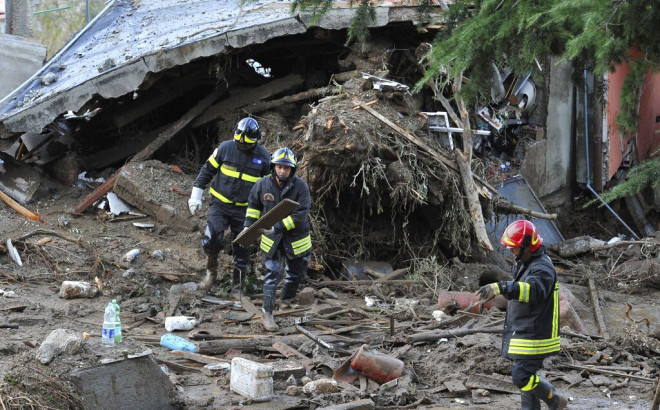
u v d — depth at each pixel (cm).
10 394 542
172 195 1164
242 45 1217
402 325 877
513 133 1498
